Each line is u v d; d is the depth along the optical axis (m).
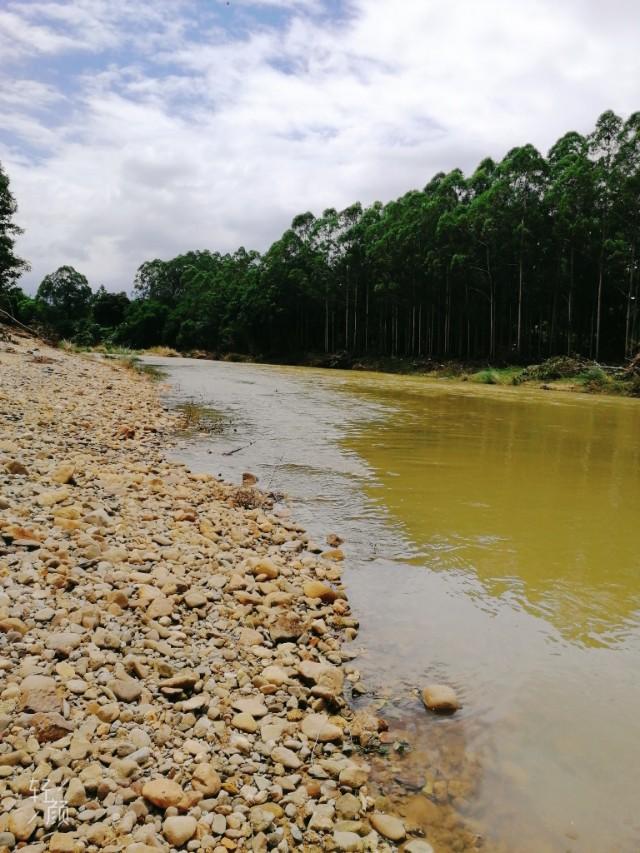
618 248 37.97
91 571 4.72
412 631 4.57
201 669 3.73
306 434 13.24
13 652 3.44
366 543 6.43
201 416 15.52
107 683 3.34
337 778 3.03
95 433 10.86
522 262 40.78
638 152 34.19
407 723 3.49
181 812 2.60
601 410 20.75
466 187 47.88
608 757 3.23
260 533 6.51
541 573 5.69
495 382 35.59
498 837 2.71
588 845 2.68
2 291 41.16
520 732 3.42
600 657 4.24
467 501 8.12
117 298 94.69
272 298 62.47
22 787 2.54
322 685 3.73
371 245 53.84
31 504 5.93
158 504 6.89
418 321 53.75
